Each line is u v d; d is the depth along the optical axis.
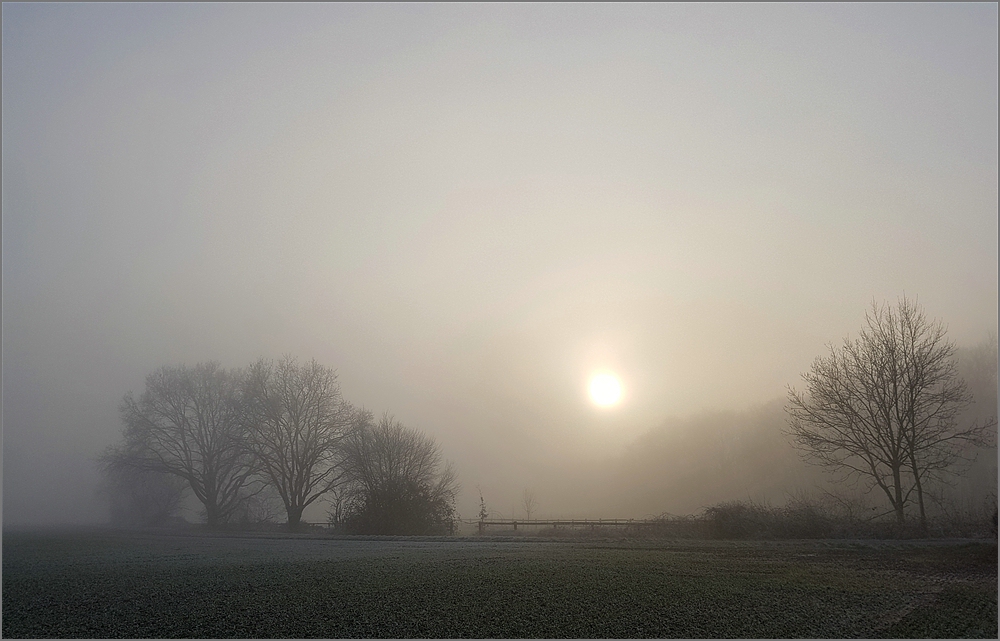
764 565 21.53
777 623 13.62
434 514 49.47
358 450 54.28
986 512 33.75
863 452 37.75
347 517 49.56
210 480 68.25
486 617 14.32
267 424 61.59
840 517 34.50
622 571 20.28
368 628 13.64
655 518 43.53
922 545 26.11
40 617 15.30
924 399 36.12
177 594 17.70
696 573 19.78
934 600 15.65
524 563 22.53
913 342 36.31
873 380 37.25
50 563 25.41
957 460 42.62
